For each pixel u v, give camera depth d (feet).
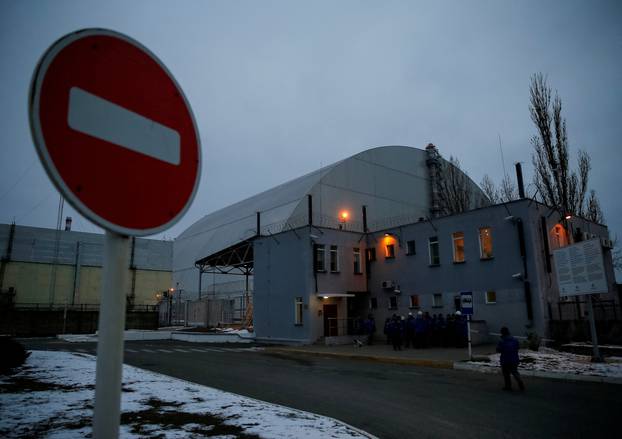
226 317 143.43
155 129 7.02
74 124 5.82
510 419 27.17
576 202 94.63
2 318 127.44
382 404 31.50
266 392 36.14
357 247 103.86
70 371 41.91
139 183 6.57
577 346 61.67
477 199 151.02
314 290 93.50
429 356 62.34
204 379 43.06
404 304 94.89
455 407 30.55
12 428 20.81
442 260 88.58
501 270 78.33
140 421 23.43
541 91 92.32
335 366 56.49
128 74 6.73
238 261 130.82
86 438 19.10
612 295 91.76
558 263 56.34
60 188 5.50
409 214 156.35
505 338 38.19
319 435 20.97
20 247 148.15
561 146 89.40
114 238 6.14
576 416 27.99
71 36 6.00
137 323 142.82
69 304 152.35
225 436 20.51
